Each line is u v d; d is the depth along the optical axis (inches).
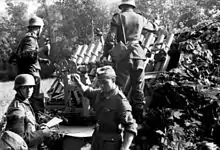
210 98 231.1
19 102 159.9
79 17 1346.0
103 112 155.7
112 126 155.5
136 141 226.2
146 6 1347.2
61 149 218.5
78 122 279.7
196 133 227.0
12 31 1551.4
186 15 1191.6
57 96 324.5
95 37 1234.6
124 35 230.1
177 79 242.5
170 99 237.0
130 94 229.3
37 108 225.3
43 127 169.6
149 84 251.9
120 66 223.3
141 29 233.3
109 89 153.2
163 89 237.6
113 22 233.6
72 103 290.8
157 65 273.7
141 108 224.7
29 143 155.7
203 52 273.7
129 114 150.9
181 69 253.4
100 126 159.5
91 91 165.8
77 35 1350.9
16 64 225.9
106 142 154.9
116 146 155.1
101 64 252.8
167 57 271.4
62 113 285.7
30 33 218.8
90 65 314.8
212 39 290.7
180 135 217.3
